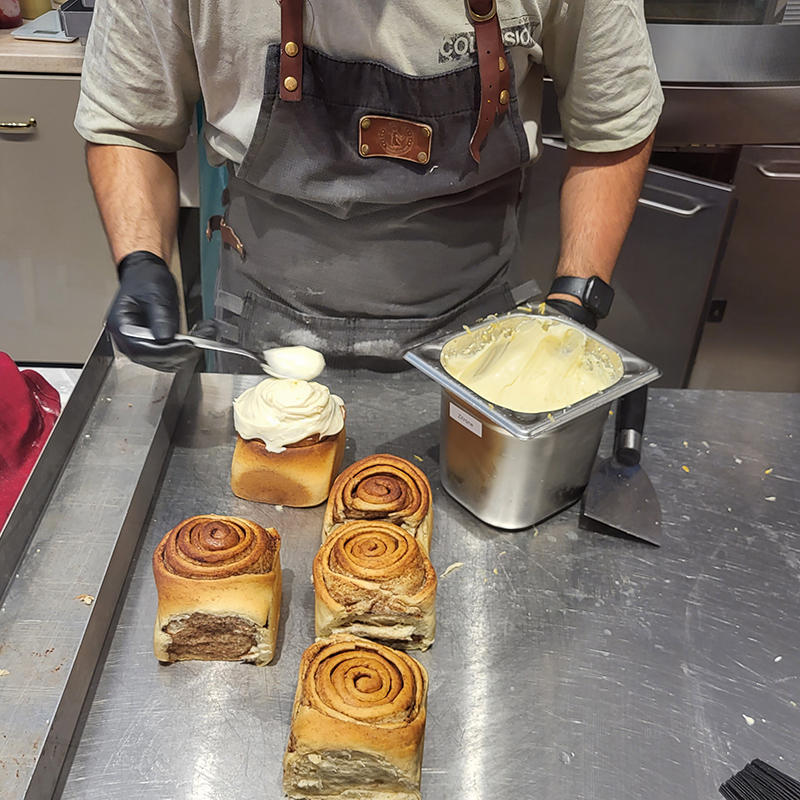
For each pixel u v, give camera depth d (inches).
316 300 41.4
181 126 40.9
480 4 33.3
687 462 36.1
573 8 37.7
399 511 29.6
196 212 70.0
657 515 32.8
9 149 69.3
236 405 32.9
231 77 35.6
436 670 26.6
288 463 31.5
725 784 23.6
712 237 61.9
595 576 30.4
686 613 29.1
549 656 27.3
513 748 24.4
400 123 35.6
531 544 31.7
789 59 59.3
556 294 38.8
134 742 24.0
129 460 32.8
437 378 30.4
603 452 36.6
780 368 74.0
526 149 38.4
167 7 34.5
